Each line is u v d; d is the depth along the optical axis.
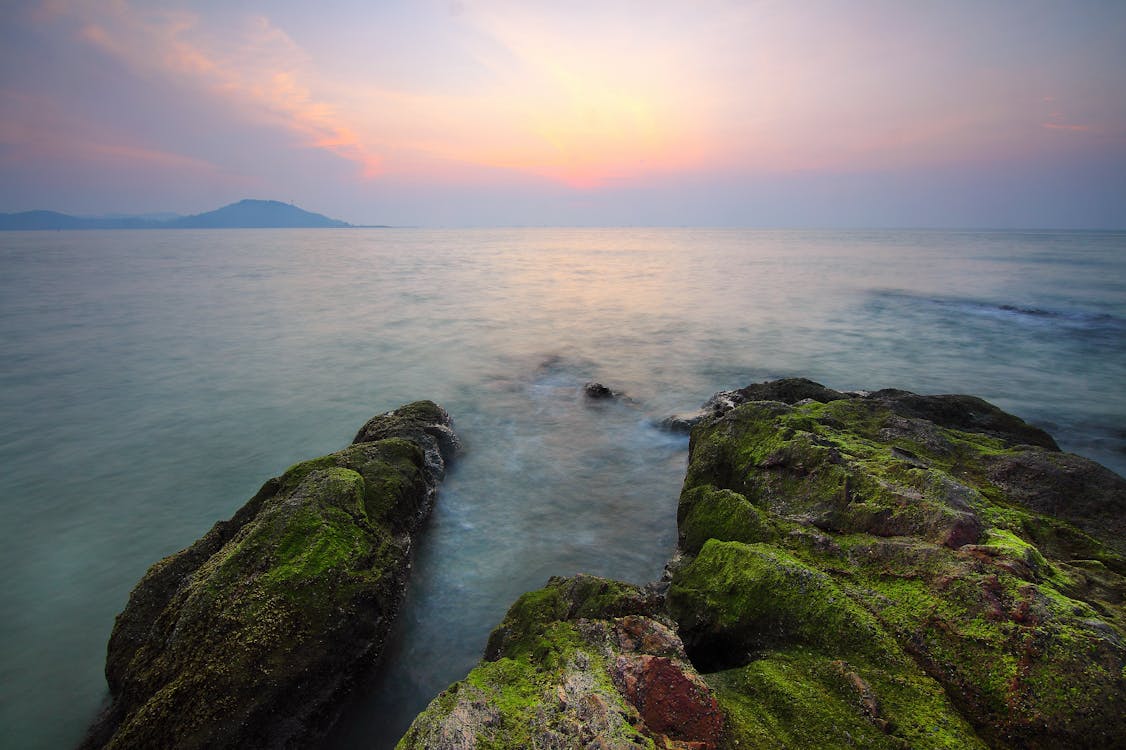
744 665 7.04
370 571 9.16
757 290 54.44
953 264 83.56
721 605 7.52
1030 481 10.26
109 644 8.98
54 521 14.34
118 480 16.47
